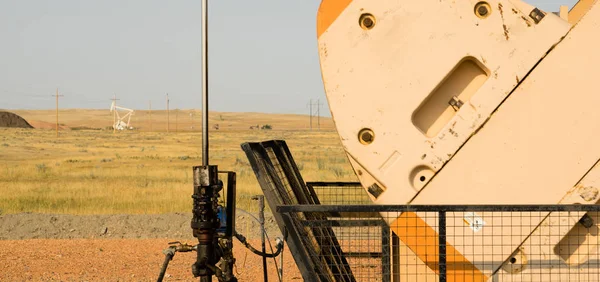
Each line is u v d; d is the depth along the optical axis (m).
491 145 5.07
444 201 5.09
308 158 55.66
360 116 5.12
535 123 5.05
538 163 5.04
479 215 5.07
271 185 5.15
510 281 5.06
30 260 11.41
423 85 5.09
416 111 5.12
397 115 5.11
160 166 45.41
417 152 5.09
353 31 5.13
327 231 5.90
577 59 5.04
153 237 14.67
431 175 5.10
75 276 10.11
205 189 5.69
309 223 5.25
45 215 16.00
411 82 5.10
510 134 5.06
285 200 5.40
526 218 5.05
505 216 5.05
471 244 5.07
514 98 5.07
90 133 150.75
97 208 19.48
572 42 5.05
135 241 13.61
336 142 104.12
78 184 29.28
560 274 5.05
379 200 5.13
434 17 5.10
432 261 5.08
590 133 5.03
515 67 5.07
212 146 88.88
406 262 5.13
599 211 4.80
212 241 5.69
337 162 48.34
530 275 5.06
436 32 5.10
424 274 5.10
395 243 5.22
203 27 5.71
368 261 6.44
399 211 4.83
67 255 11.94
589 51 5.04
